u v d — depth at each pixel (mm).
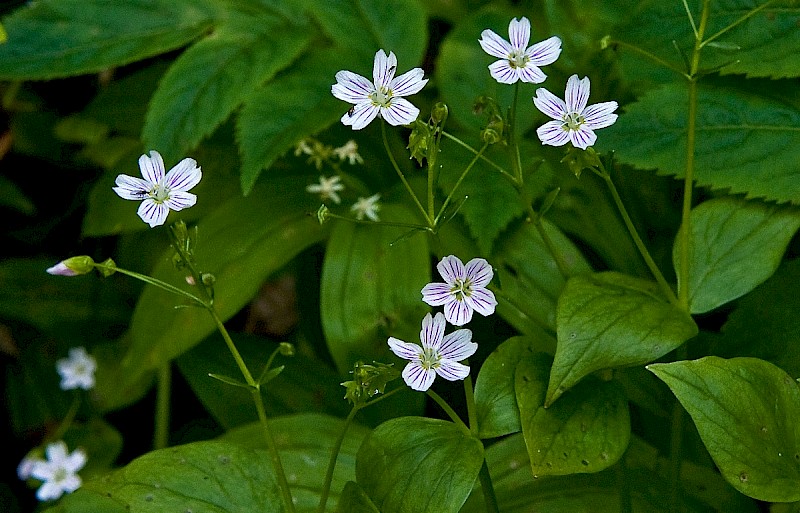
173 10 646
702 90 593
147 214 524
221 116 621
